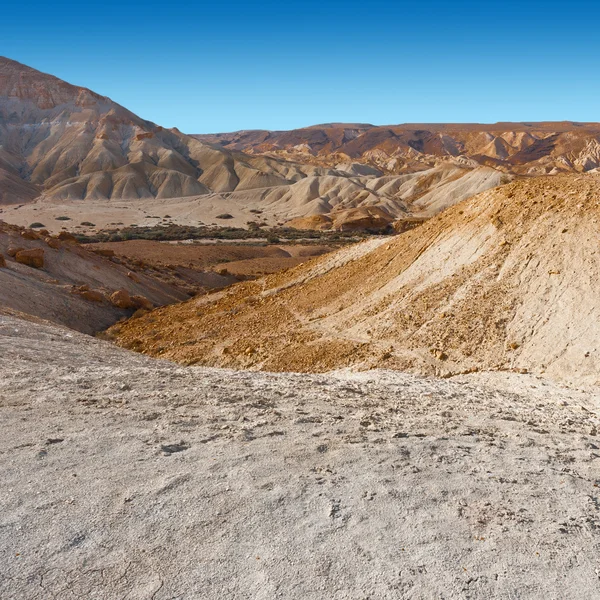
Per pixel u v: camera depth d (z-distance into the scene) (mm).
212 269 62625
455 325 18516
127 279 44500
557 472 6258
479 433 7824
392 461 6215
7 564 4105
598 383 13578
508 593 3930
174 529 4629
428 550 4414
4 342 13766
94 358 13992
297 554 4320
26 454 6145
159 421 7504
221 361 22016
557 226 20219
